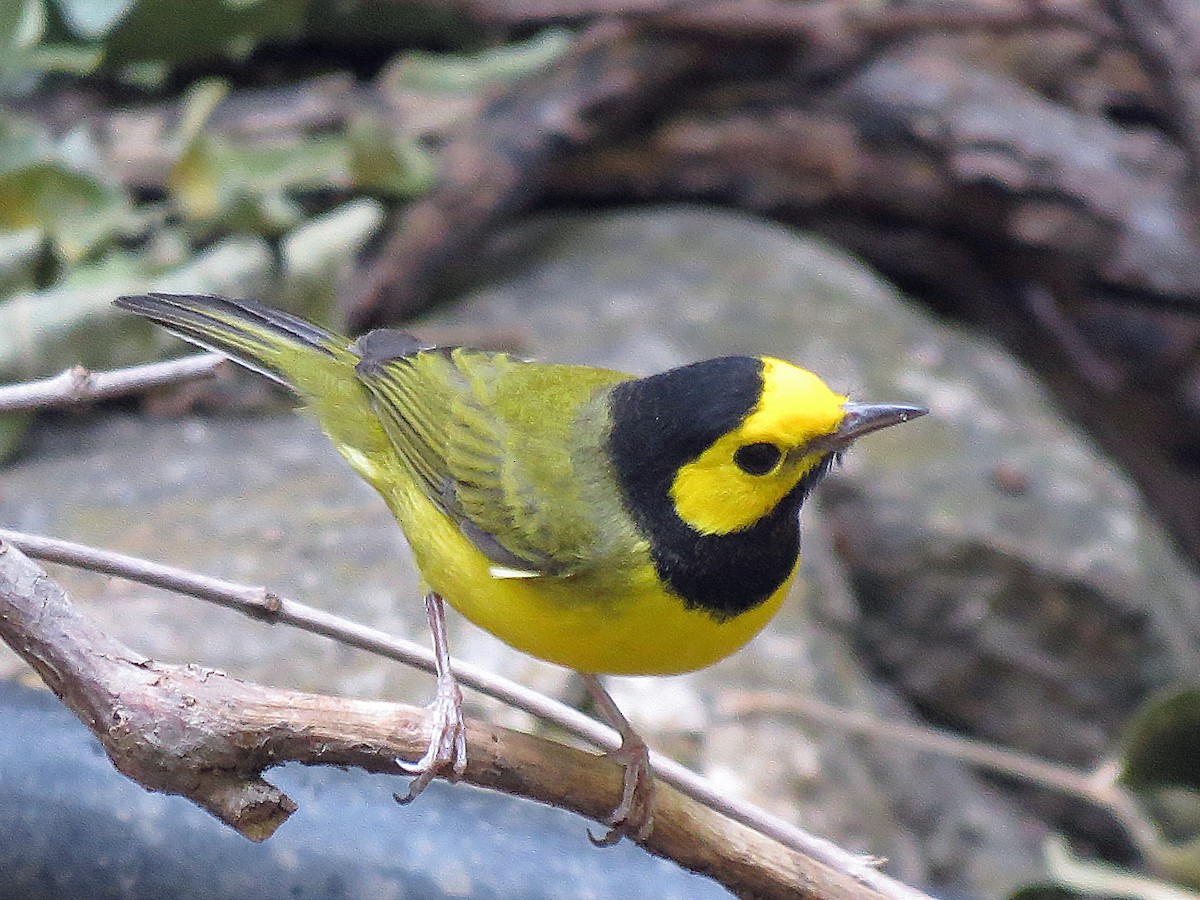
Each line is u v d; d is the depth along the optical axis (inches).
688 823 217.2
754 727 360.5
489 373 286.4
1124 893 336.2
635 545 245.6
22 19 516.4
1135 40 601.0
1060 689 469.7
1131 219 582.2
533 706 230.1
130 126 532.1
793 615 407.8
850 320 525.0
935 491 468.1
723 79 581.6
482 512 259.0
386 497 298.7
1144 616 459.2
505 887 224.1
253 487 420.5
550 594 251.3
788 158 586.9
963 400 504.1
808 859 219.3
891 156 587.5
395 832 226.5
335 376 308.3
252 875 221.6
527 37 611.5
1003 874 422.6
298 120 541.6
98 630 185.8
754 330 501.7
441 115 557.9
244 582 367.9
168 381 238.4
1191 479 637.9
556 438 260.7
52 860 219.9
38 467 434.3
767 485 242.7
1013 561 457.7
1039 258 603.2
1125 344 617.9
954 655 469.1
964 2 607.8
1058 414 545.0
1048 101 636.1
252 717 186.9
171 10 520.7
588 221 579.5
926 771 437.1
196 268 470.6
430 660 228.5
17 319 439.5
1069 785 362.6
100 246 482.6
